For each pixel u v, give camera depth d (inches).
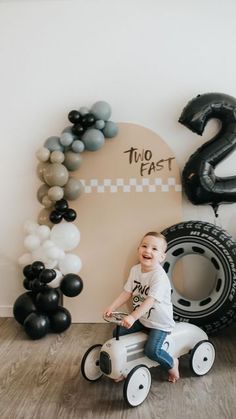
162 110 126.7
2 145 129.1
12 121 128.8
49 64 127.8
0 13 127.6
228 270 113.5
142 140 126.3
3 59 128.0
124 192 126.0
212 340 112.0
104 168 125.9
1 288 130.5
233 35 124.7
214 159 119.0
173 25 125.6
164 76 126.4
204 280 127.4
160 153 125.9
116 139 126.3
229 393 84.0
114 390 85.4
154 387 86.5
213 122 125.2
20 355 101.7
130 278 93.1
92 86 127.6
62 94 128.0
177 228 119.3
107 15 126.3
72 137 119.3
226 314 112.3
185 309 116.0
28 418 75.1
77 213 126.3
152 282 87.7
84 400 81.3
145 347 85.4
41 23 127.3
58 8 126.8
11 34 127.6
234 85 125.4
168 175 125.8
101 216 126.1
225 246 114.9
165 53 126.0
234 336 114.9
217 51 125.1
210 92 125.3
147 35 126.1
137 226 125.6
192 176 118.6
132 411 77.7
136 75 126.8
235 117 119.3
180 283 126.0
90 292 126.0
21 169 129.2
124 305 125.1
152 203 125.7
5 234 129.9
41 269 113.3
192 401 81.1
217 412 77.3
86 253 126.2
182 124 122.7
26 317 114.7
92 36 126.9
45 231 117.3
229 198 119.8
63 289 116.8
